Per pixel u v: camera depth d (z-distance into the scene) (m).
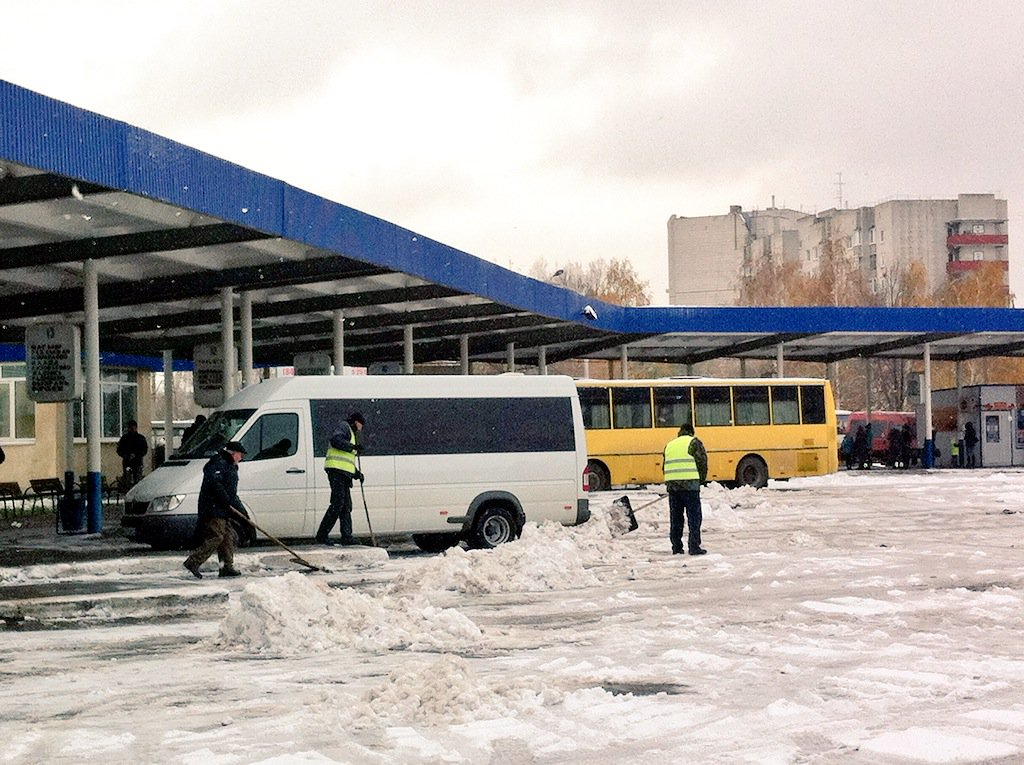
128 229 19.39
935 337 45.62
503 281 29.28
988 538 19.98
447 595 13.84
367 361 42.81
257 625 10.34
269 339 33.53
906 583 13.94
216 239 19.25
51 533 21.83
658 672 8.62
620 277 83.88
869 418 52.16
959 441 50.69
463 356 38.28
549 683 8.29
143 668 9.41
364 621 10.70
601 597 13.45
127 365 40.19
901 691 7.76
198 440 18.88
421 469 19.22
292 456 18.55
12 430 36.97
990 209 123.00
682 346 46.25
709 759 6.12
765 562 16.55
